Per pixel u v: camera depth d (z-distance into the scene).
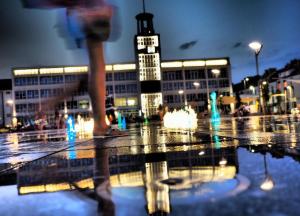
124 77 85.44
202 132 5.38
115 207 1.02
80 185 1.43
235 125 8.16
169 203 1.01
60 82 83.94
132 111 84.81
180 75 88.44
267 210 0.92
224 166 1.66
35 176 1.77
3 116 86.12
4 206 1.14
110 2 4.60
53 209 1.06
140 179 1.43
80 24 4.51
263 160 1.80
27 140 7.12
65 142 4.99
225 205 0.97
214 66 89.25
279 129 5.16
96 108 5.31
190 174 1.47
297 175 1.37
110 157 2.42
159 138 4.41
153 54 85.38
